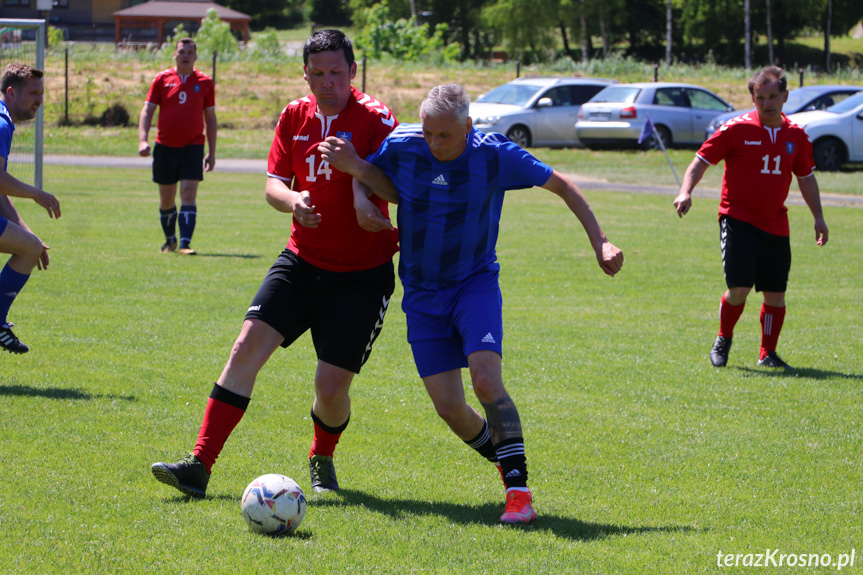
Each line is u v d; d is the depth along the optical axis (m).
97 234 31.98
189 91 28.19
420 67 97.19
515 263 29.45
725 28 176.12
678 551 9.23
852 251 32.91
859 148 59.72
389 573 8.50
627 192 51.66
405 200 10.44
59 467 11.11
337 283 11.07
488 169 10.23
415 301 10.68
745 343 19.92
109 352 16.97
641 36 196.50
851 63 186.00
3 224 14.43
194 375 15.75
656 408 14.91
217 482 11.07
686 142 69.38
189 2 179.88
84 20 182.50
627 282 26.66
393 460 12.21
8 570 8.28
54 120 77.81
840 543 9.61
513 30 164.50
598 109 68.00
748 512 10.53
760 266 17.89
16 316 19.52
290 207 10.45
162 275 25.08
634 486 11.36
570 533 9.70
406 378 16.41
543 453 12.56
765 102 17.48
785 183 17.64
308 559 8.79
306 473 11.59
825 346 19.66
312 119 10.99
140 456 11.70
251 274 25.72
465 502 10.73
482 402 10.12
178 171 28.64
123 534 9.23
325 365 10.80
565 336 19.95
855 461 12.48
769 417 14.55
